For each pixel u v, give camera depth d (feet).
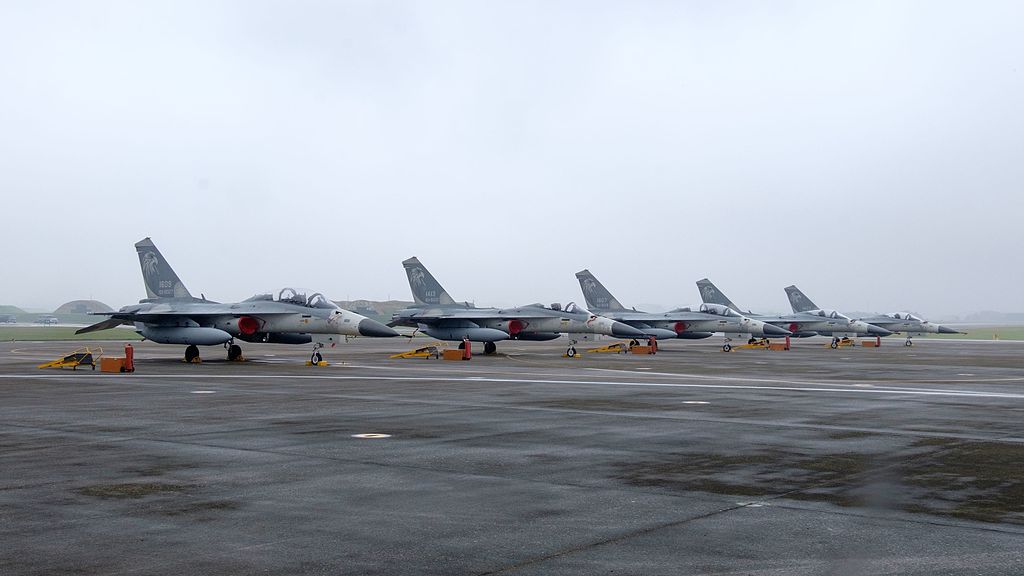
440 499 33.55
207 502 32.96
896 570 24.48
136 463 41.47
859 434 51.72
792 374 109.19
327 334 125.59
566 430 53.42
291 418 59.52
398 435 51.11
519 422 57.47
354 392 79.51
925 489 35.45
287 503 32.81
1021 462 41.96
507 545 26.96
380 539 27.66
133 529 28.86
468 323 165.89
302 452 44.83
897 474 38.75
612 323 163.63
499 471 39.50
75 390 80.94
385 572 24.20
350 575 23.91
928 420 58.80
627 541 27.43
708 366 127.54
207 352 171.83
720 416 61.00
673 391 81.35
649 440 49.16
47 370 111.04
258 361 135.13
